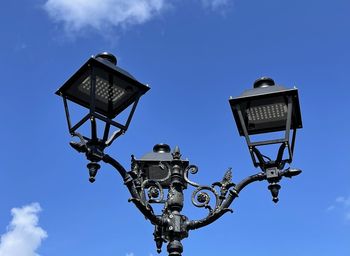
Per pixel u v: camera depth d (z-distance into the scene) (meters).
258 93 6.42
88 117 5.96
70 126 6.13
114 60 6.43
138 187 6.66
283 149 6.30
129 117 6.27
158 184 6.96
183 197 6.81
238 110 6.46
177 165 6.88
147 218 6.59
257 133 6.46
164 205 6.97
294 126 6.64
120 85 6.30
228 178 6.64
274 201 6.21
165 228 6.59
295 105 6.47
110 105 6.30
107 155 6.14
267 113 6.46
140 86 6.38
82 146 5.98
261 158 6.34
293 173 6.20
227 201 6.48
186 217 6.68
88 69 6.13
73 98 6.36
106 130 6.07
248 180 6.42
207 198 6.61
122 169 6.30
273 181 6.24
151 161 7.86
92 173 5.94
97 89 6.22
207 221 6.52
